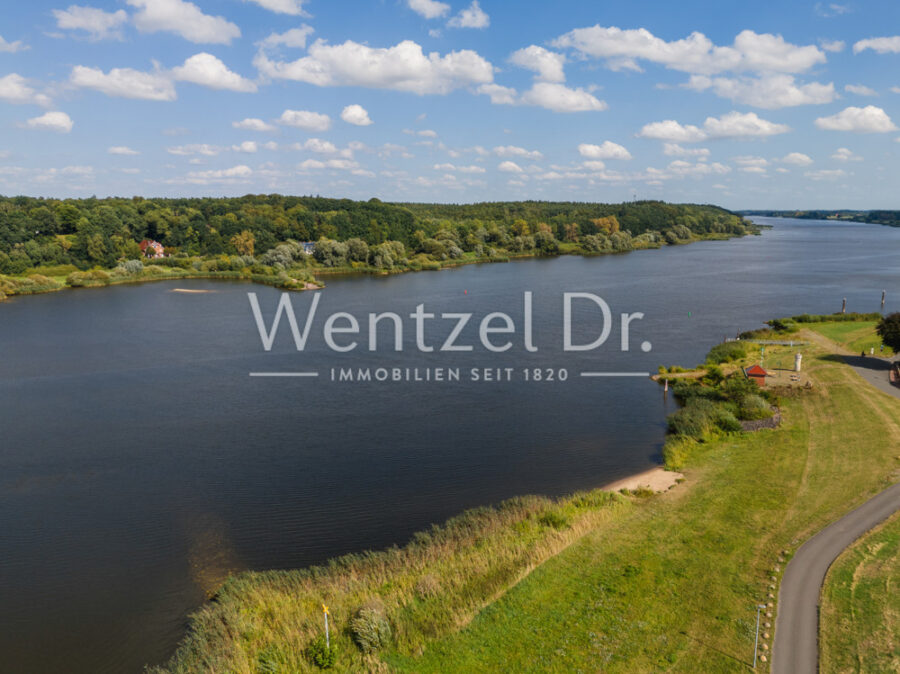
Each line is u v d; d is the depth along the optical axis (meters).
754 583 30.22
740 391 59.88
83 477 48.00
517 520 38.81
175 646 29.81
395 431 56.88
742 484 42.44
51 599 33.44
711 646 26.02
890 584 28.94
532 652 26.47
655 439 54.16
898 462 43.34
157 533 39.81
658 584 30.75
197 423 59.53
